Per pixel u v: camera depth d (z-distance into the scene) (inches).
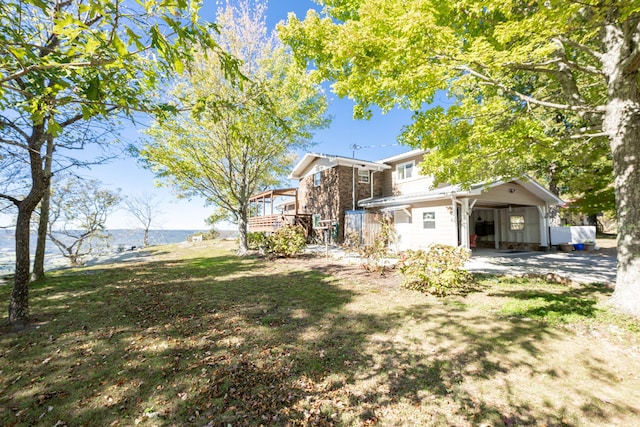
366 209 655.1
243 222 582.2
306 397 103.7
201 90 440.1
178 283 301.1
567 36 198.8
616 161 180.7
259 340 150.9
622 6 109.6
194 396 104.6
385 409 96.9
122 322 180.2
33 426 90.5
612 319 161.3
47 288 282.2
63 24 51.6
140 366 125.5
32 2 56.1
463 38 210.1
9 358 133.5
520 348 135.0
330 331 161.5
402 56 168.9
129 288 278.1
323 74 214.5
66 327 172.2
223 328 168.2
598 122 207.2
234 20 478.0
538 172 687.1
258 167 579.5
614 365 119.3
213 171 541.6
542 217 544.4
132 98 85.9
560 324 160.4
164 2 59.0
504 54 157.1
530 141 217.5
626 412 92.4
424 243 501.0
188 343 148.1
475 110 239.9
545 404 96.8
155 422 91.7
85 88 75.8
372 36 169.8
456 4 172.1
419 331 157.9
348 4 235.6
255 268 394.9
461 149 230.5
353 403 100.0
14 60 71.6
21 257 183.2
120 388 109.8
